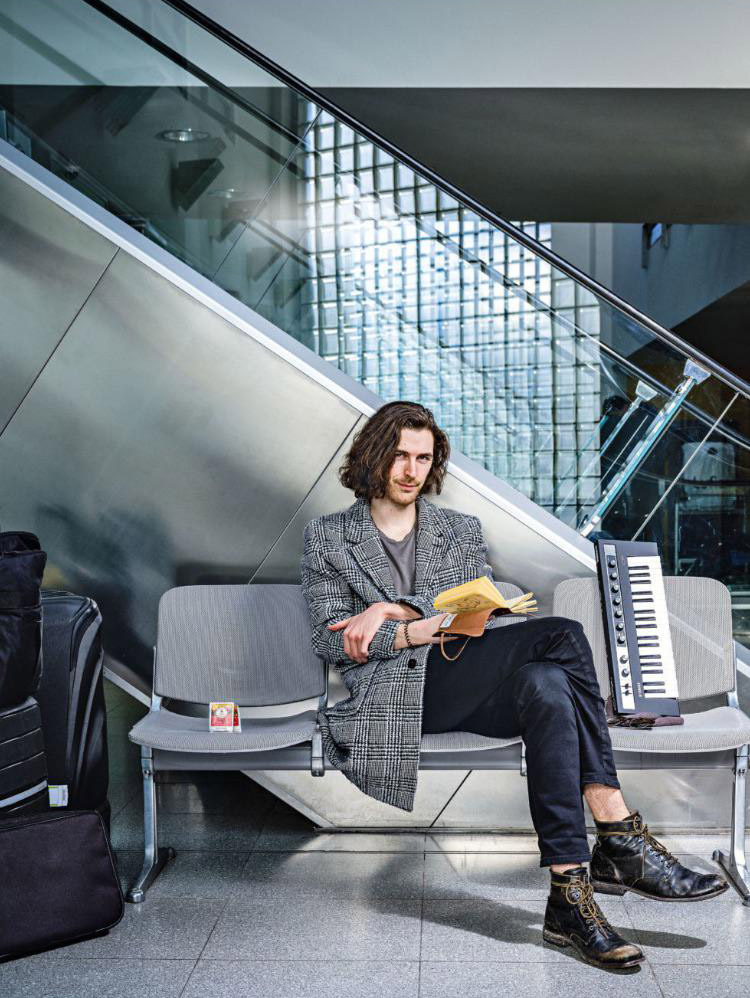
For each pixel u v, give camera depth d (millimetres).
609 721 2428
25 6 3785
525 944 2090
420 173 3490
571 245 11867
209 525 3014
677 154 6137
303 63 5539
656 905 2316
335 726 2367
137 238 3139
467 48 5512
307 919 2244
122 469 3039
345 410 2979
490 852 2701
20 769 2180
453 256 3404
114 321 3061
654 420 3105
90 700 2531
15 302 3088
